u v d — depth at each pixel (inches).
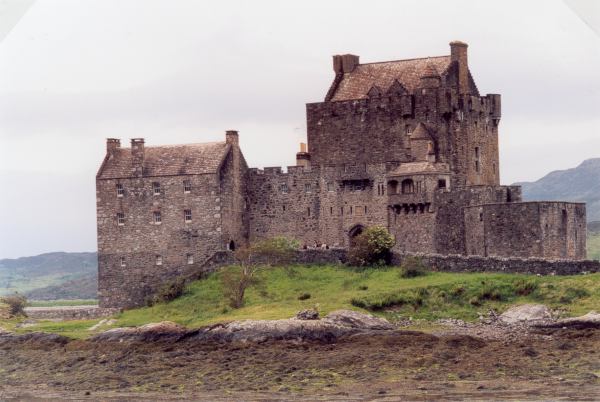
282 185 7800.2
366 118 7795.3
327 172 7706.7
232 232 7662.4
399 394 5162.4
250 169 7859.3
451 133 7628.0
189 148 7741.1
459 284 6555.1
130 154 7824.8
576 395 4987.7
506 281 6535.4
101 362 6127.0
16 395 5600.4
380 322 6225.4
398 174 7475.4
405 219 7485.2
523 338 5915.4
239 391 5388.8
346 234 7662.4
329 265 7283.5
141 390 5546.3
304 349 5979.3
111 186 7731.3
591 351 5644.7
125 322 7007.9
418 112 7682.1
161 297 7322.8
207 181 7568.9
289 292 6958.7
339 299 6589.6
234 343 6136.8
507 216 6983.3
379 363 5664.4
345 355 5807.1
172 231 7632.9
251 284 7062.0
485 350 5757.9
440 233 7352.4
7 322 7421.3
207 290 7249.0
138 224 7691.9
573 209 7121.1
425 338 5930.1
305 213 7755.9
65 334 6692.9
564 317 6102.4
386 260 7170.3
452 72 7755.9
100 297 7731.3
